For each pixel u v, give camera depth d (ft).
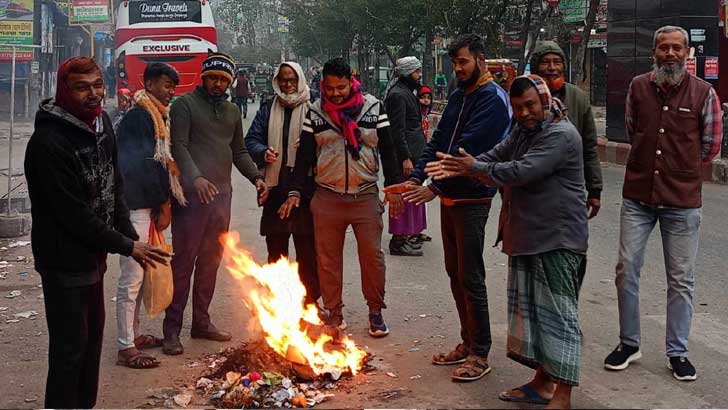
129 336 17.03
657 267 25.41
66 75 12.00
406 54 109.81
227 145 18.67
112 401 14.96
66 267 12.26
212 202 18.35
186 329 19.67
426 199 16.11
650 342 18.39
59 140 11.94
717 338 18.65
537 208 14.02
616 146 52.21
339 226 18.57
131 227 13.74
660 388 15.57
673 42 15.96
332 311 18.99
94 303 12.90
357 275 25.12
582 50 62.64
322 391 15.53
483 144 15.78
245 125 87.51
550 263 13.99
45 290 12.41
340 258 18.92
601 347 18.12
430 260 27.04
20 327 19.77
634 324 16.78
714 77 48.55
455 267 16.74
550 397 14.80
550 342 13.96
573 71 63.36
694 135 16.08
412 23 101.55
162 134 17.17
